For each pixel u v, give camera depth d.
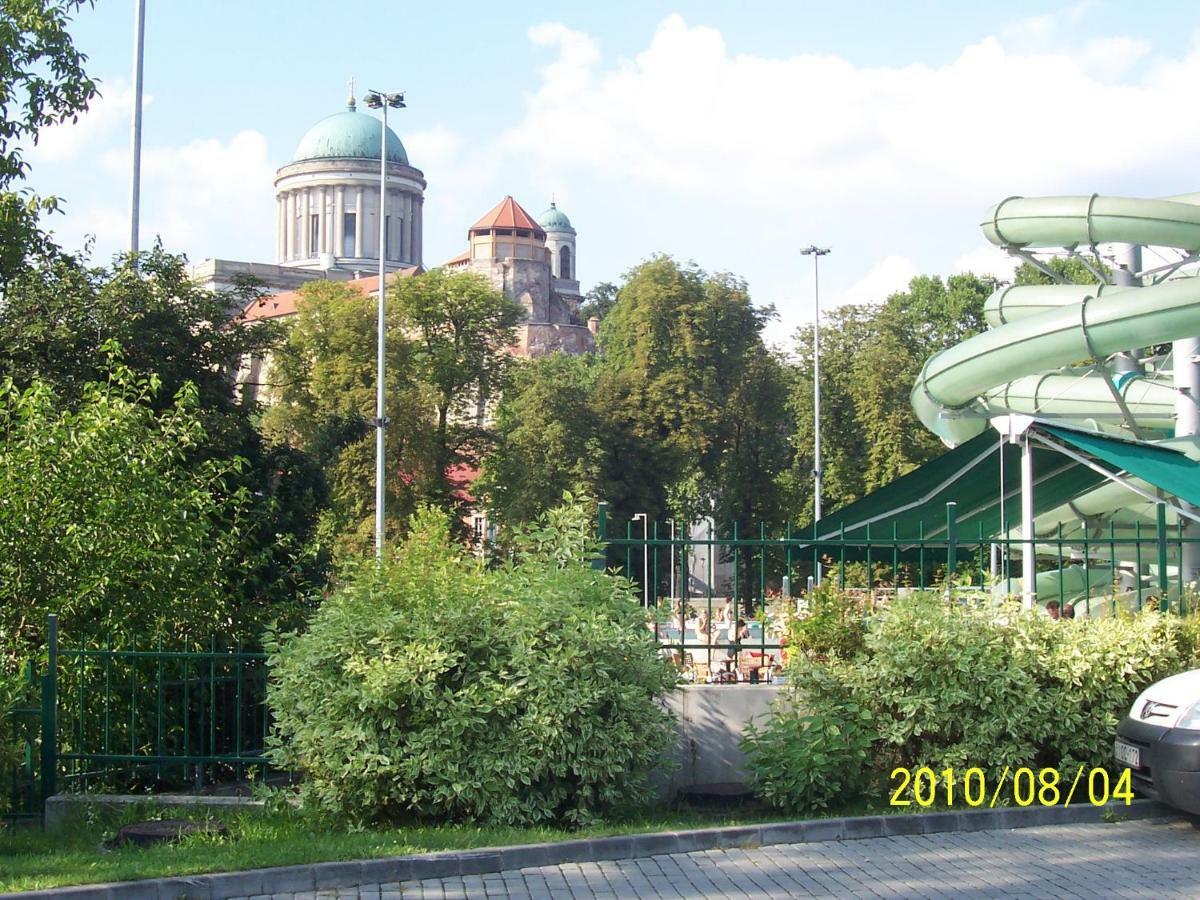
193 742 14.64
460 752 10.21
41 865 9.02
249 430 28.70
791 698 11.62
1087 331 22.80
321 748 10.41
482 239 148.50
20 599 14.07
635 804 10.77
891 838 10.26
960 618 11.55
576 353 134.88
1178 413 26.39
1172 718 10.17
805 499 64.44
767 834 10.02
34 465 14.20
